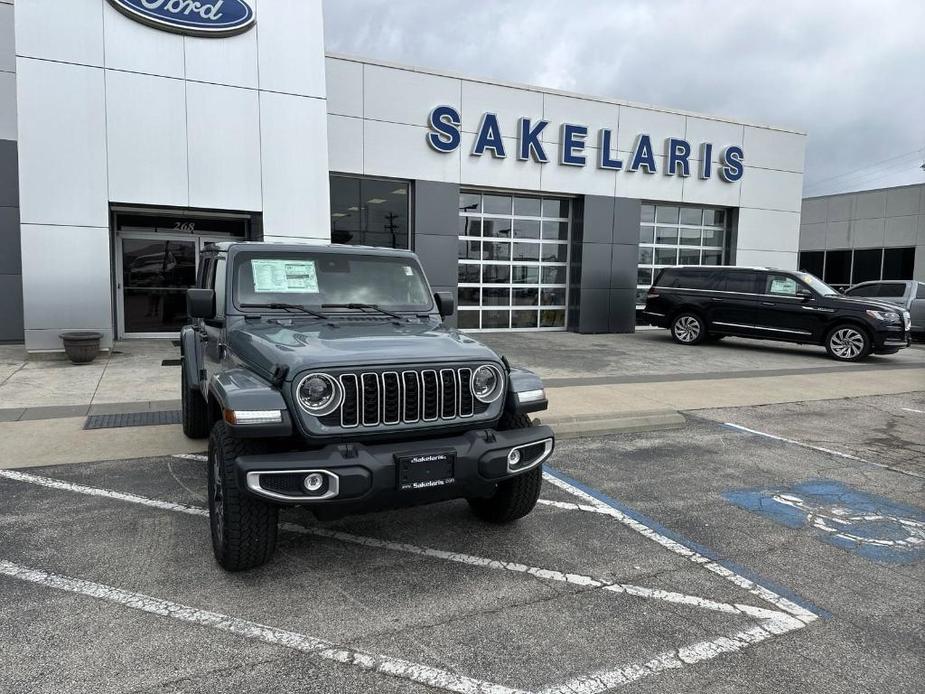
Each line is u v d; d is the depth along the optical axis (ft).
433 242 51.62
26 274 36.19
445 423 12.02
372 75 48.39
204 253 19.27
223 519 11.77
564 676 9.40
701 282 50.44
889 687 9.29
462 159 51.98
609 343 51.29
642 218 61.31
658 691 9.09
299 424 11.19
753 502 16.98
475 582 12.22
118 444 20.61
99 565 12.50
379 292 16.42
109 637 10.06
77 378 31.30
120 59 37.11
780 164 65.31
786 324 46.37
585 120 56.18
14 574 12.07
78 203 36.78
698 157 61.31
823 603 11.73
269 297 15.21
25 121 35.55
